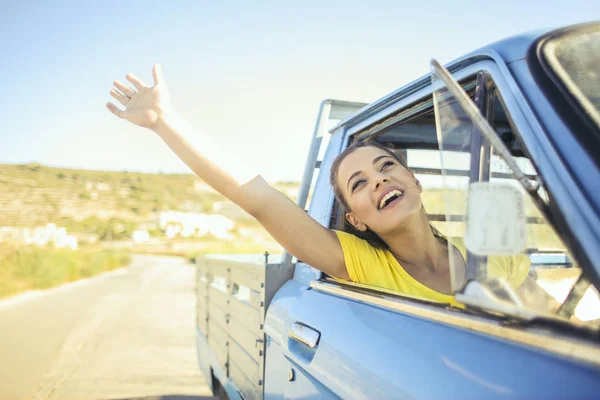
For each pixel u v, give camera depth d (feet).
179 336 28.84
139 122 6.17
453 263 3.65
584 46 3.91
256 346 8.18
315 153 8.90
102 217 434.71
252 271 8.80
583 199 3.08
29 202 446.19
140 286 69.05
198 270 17.12
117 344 26.37
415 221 5.98
